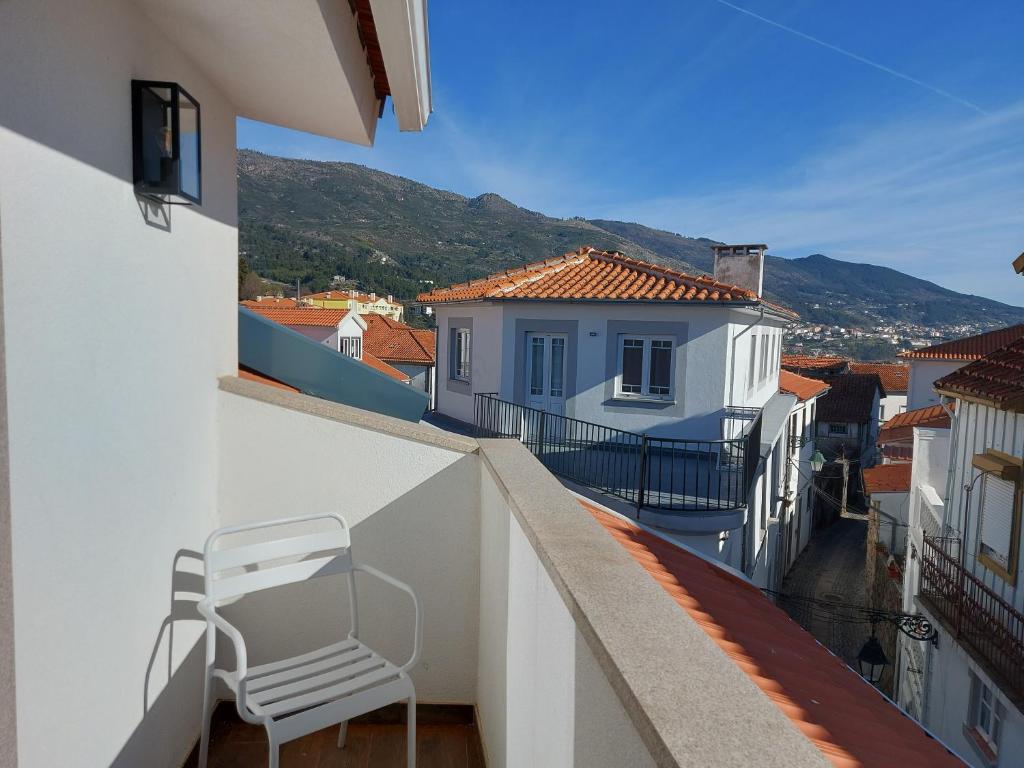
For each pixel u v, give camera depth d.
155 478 2.59
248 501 3.38
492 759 2.88
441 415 19.77
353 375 4.95
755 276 20.09
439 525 3.38
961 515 11.54
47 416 1.82
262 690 2.51
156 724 2.64
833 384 40.38
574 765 1.56
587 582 1.62
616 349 15.41
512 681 2.45
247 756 3.11
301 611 3.38
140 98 2.32
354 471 3.35
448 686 3.43
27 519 1.74
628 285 15.71
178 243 2.82
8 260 1.62
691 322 14.79
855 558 28.69
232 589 2.68
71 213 1.92
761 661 3.10
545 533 1.97
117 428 2.25
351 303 68.50
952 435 12.10
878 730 2.92
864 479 21.89
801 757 0.97
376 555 3.37
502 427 15.77
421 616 2.67
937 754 3.05
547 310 15.78
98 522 2.13
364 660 2.73
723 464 14.27
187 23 2.48
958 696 10.80
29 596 1.75
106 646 2.21
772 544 20.36
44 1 1.76
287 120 4.01
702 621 3.29
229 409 3.37
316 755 3.13
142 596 2.49
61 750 1.93
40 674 1.81
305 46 2.58
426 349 40.66
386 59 2.92
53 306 1.83
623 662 1.24
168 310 2.71
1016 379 9.73
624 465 13.56
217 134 3.37
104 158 2.12
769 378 21.97
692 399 14.90
